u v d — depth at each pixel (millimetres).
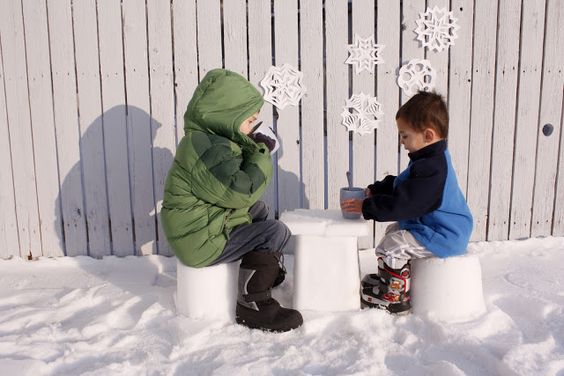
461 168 3316
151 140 3141
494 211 3387
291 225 2381
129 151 3145
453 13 3156
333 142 3203
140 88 3084
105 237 3240
